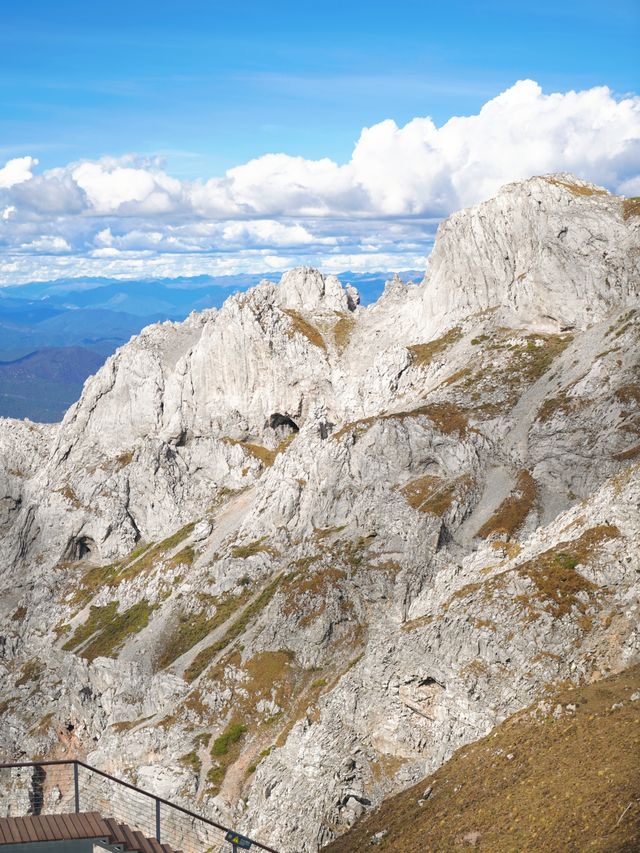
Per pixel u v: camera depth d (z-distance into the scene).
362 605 159.50
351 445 190.38
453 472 175.50
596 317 192.88
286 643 158.62
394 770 100.75
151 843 47.38
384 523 170.50
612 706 76.00
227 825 127.88
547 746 75.75
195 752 145.38
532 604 97.69
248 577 186.88
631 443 156.25
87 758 166.50
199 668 168.12
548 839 61.28
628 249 193.50
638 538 99.06
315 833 97.31
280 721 146.88
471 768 80.69
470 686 96.12
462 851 67.38
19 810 175.25
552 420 169.50
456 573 126.19
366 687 108.88
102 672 188.00
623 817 58.69
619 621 92.31
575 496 156.25
